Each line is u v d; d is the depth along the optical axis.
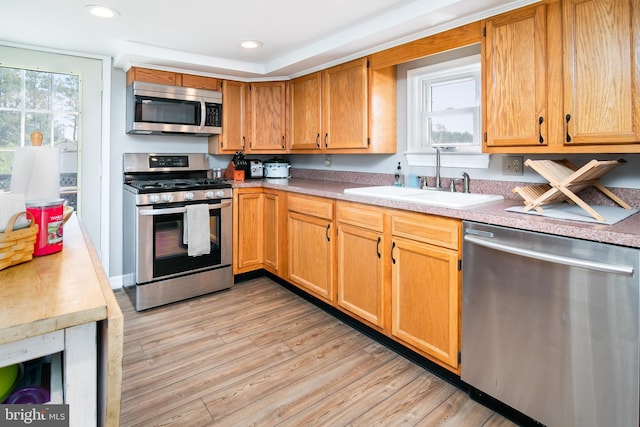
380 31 2.32
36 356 0.69
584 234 1.37
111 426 0.72
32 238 1.00
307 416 1.70
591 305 1.38
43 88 2.92
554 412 1.51
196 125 3.33
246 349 2.28
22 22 2.41
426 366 2.09
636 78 1.48
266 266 3.47
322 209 2.71
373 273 2.32
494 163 2.32
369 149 2.77
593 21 1.59
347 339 2.41
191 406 1.76
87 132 3.11
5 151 2.79
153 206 2.85
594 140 1.60
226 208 3.22
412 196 2.30
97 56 3.10
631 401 1.31
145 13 2.28
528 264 1.54
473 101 2.46
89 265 0.98
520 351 1.60
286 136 3.64
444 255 1.89
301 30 2.56
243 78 3.59
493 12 1.95
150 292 2.87
